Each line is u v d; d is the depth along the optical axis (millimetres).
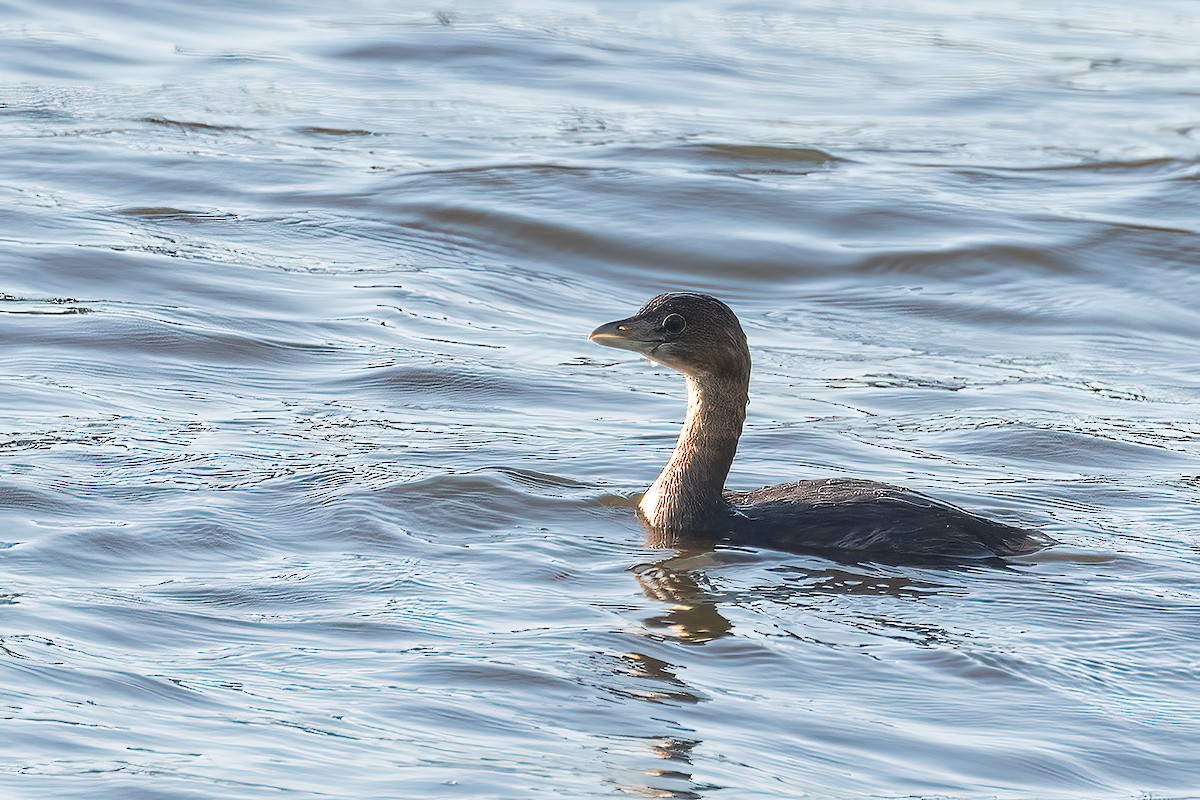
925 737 8328
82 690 8180
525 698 8523
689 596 10500
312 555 10898
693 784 7531
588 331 18141
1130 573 11148
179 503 11680
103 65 30516
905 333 18828
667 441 14195
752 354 17734
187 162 23906
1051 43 37188
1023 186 24844
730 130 27719
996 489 13195
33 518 11148
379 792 7172
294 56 32156
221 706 8133
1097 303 19984
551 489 12766
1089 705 8859
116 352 15609
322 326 17156
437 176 23594
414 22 35719
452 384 15531
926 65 34406
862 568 11203
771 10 40188
